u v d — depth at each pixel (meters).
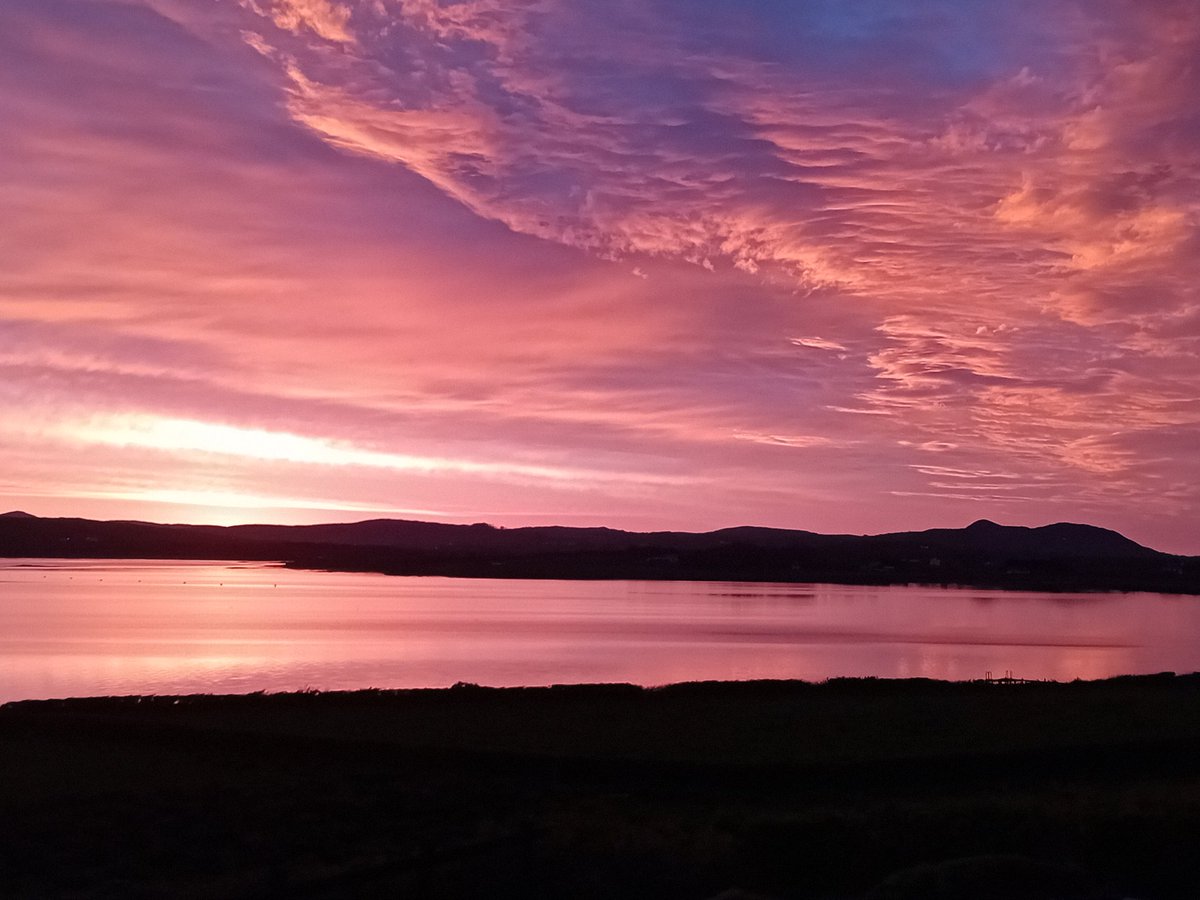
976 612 129.50
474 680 49.78
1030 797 17.98
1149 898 13.46
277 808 15.91
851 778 19.41
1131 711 26.45
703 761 19.78
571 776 19.48
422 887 12.25
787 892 13.87
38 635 77.44
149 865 13.22
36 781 17.84
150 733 22.23
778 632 88.62
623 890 13.31
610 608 124.88
